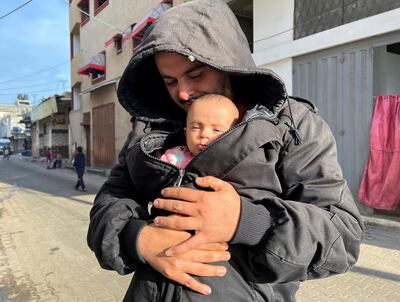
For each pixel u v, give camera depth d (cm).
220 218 101
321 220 102
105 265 123
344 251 105
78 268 466
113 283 416
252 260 107
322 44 713
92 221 132
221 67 117
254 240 101
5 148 4300
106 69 1817
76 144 2286
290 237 98
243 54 125
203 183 107
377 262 439
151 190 130
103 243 119
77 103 2378
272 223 103
